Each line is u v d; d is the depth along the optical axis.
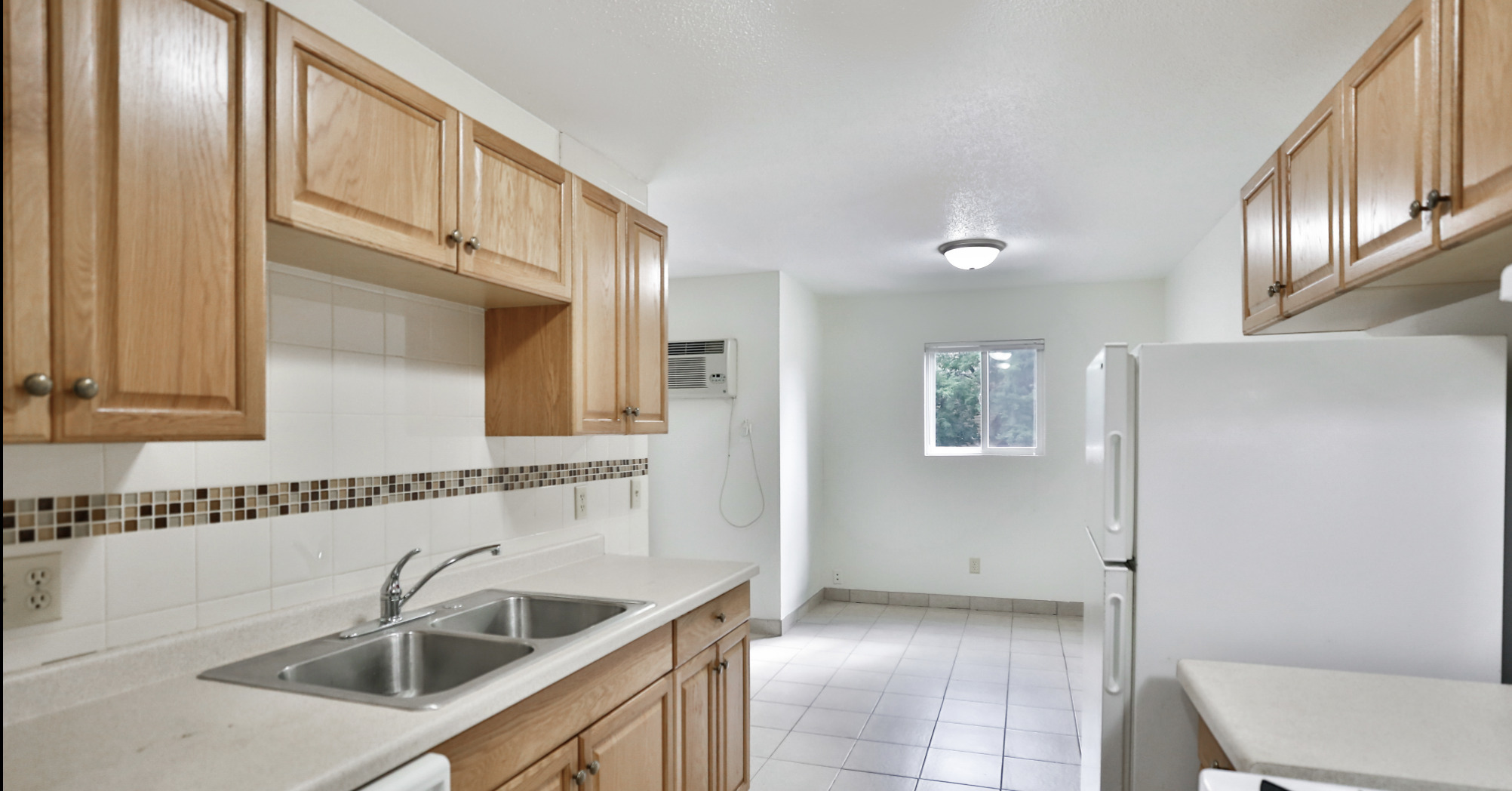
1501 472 1.85
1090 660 2.47
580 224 2.43
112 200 1.21
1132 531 2.12
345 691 1.48
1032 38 2.09
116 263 1.22
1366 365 1.92
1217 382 2.01
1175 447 2.03
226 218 1.38
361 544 2.03
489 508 2.47
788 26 2.04
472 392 2.43
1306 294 2.02
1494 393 1.86
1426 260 1.51
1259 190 2.38
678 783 2.26
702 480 5.29
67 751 1.24
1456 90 1.36
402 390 2.17
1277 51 2.15
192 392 1.32
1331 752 1.36
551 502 2.75
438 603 2.21
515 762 1.58
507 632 2.28
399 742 1.29
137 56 1.25
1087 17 1.99
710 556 5.25
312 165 1.54
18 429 1.10
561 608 2.26
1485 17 1.29
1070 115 2.58
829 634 5.08
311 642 1.81
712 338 5.27
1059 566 5.52
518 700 1.56
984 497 5.68
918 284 5.52
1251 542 1.98
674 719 2.24
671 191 3.38
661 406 2.90
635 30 2.06
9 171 1.10
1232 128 2.68
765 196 3.45
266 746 1.26
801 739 3.43
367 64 1.67
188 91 1.33
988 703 3.84
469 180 1.95
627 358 2.68
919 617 5.50
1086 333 5.49
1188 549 2.02
